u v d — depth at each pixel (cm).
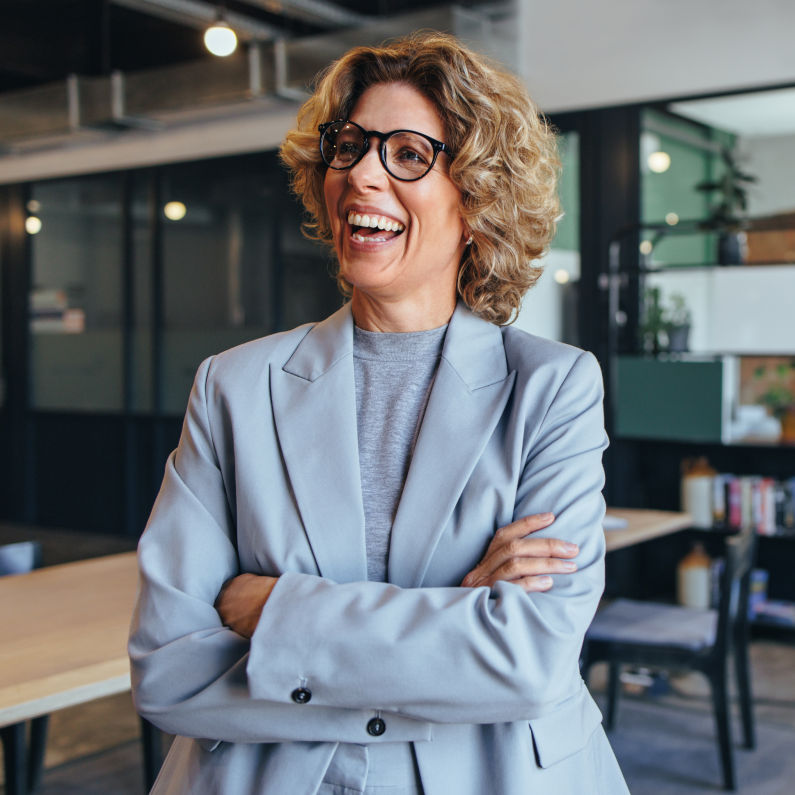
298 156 108
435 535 93
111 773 285
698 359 457
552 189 107
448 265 104
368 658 82
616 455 491
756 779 283
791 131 455
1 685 152
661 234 480
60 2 690
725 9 453
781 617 439
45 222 709
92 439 693
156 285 661
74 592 222
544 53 509
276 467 99
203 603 93
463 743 88
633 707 349
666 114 484
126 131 634
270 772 88
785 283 475
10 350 726
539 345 103
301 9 570
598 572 92
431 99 97
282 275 613
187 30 727
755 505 448
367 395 103
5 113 624
